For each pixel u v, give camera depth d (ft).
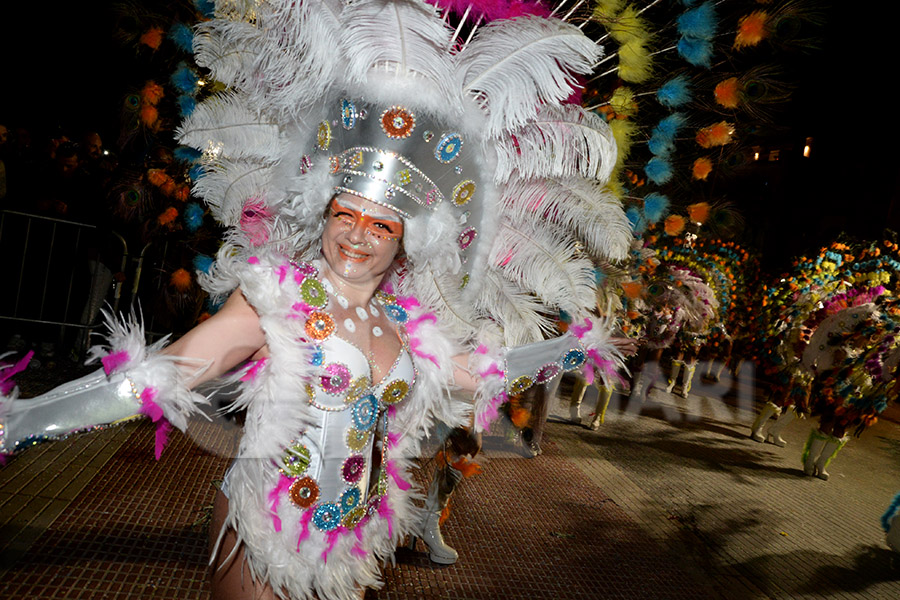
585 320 7.16
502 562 11.82
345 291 5.93
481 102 5.96
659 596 11.69
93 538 9.92
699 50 7.70
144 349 4.86
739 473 20.61
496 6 6.19
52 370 17.69
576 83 5.82
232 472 5.59
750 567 13.73
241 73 6.31
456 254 6.17
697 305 29.63
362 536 6.05
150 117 12.35
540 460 17.89
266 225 6.66
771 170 44.01
